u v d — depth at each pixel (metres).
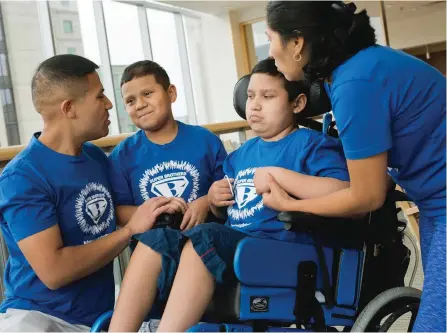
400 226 1.41
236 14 7.75
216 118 8.10
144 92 1.56
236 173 1.49
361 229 1.26
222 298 1.21
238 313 1.14
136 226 1.38
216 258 1.14
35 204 1.25
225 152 1.67
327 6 1.09
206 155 1.62
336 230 1.24
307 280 1.20
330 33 1.09
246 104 1.49
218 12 7.71
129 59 6.28
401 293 1.23
